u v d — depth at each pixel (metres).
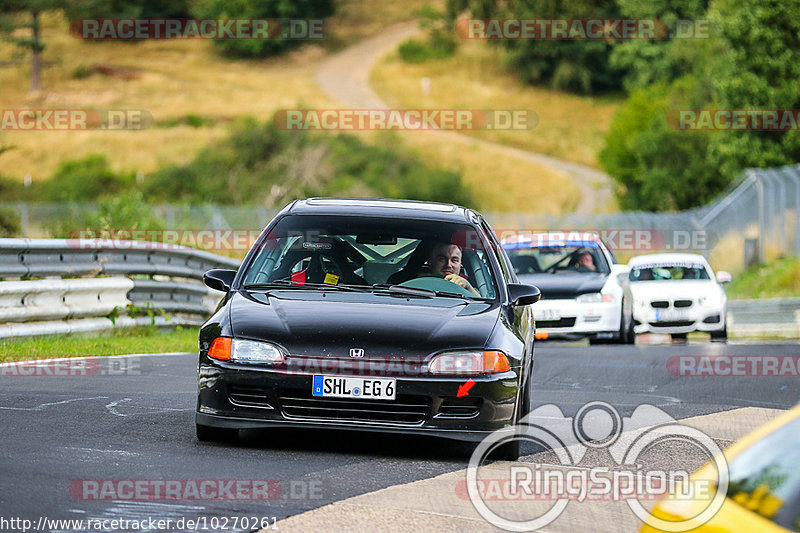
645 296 65.19
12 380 33.03
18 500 17.58
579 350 53.84
